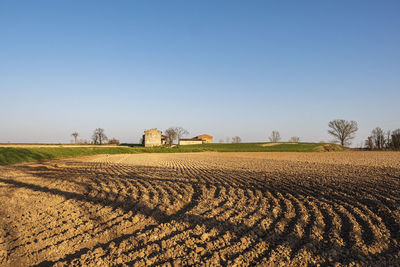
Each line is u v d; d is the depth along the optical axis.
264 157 42.34
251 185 13.49
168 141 114.00
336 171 19.00
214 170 20.97
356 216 7.70
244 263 5.09
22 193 11.95
